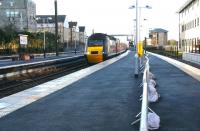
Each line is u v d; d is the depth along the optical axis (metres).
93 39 46.56
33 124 9.30
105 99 13.39
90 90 16.16
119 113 10.64
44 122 9.52
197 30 70.75
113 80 20.55
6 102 13.02
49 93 15.41
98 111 11.01
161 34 140.62
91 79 21.33
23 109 11.55
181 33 95.00
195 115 10.24
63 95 14.69
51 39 99.50
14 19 110.56
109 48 50.62
